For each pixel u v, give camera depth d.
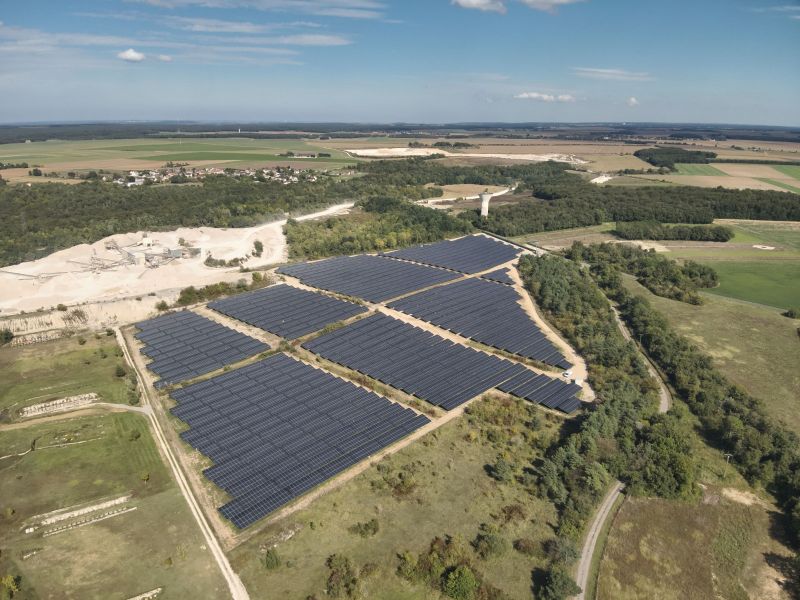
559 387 114.38
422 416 100.75
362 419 98.69
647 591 68.62
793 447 94.56
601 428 95.12
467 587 64.50
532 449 94.19
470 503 80.50
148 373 115.12
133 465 86.50
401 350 127.06
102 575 66.25
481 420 101.56
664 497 84.31
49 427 96.19
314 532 73.56
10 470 84.88
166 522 74.69
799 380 122.00
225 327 135.88
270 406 101.88
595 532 77.25
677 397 115.06
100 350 123.69
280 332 133.75
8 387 108.88
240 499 77.75
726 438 97.81
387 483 83.50
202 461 87.44
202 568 67.44
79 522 74.50
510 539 74.31
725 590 69.62
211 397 104.12
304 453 88.56
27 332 130.38
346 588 64.81
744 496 86.38
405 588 66.00
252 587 65.06
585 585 68.38
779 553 75.81
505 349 131.38
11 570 66.81
